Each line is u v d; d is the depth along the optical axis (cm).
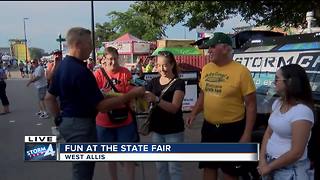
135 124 519
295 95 331
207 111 437
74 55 376
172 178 479
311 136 370
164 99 472
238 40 842
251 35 855
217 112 427
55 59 1012
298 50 500
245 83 412
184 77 1220
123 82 526
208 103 434
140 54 2706
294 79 329
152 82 491
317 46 475
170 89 473
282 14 1179
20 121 1232
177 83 475
